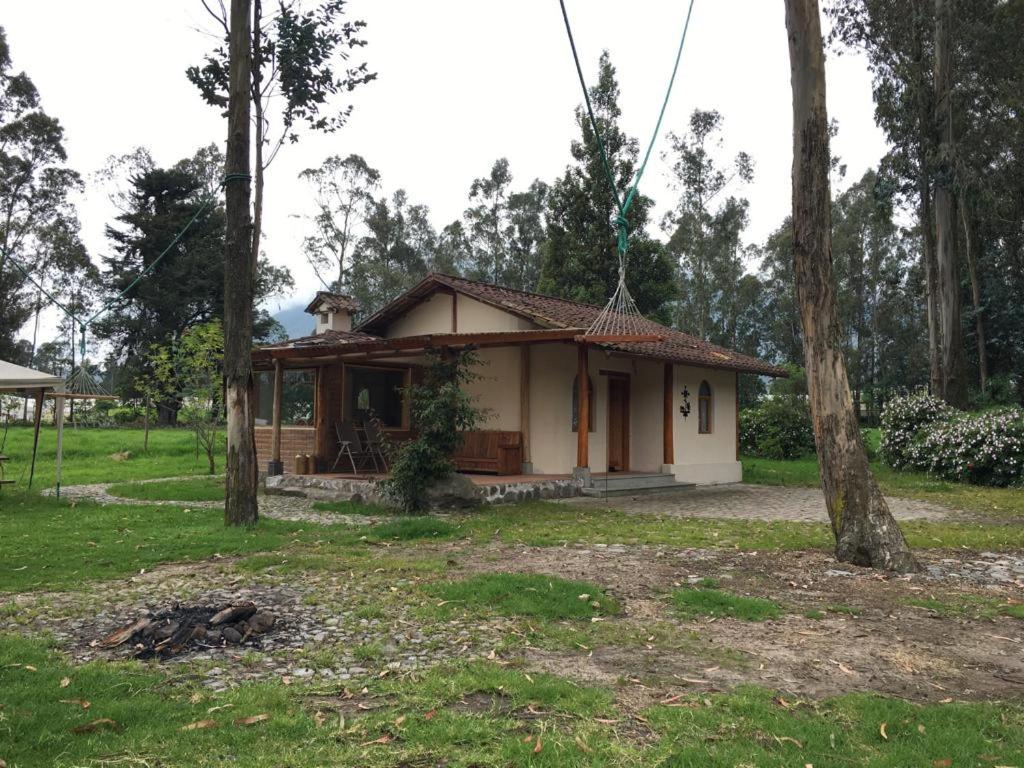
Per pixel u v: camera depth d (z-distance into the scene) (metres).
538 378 16.25
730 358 19.83
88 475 18.75
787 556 8.38
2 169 43.00
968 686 4.38
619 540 9.53
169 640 5.06
